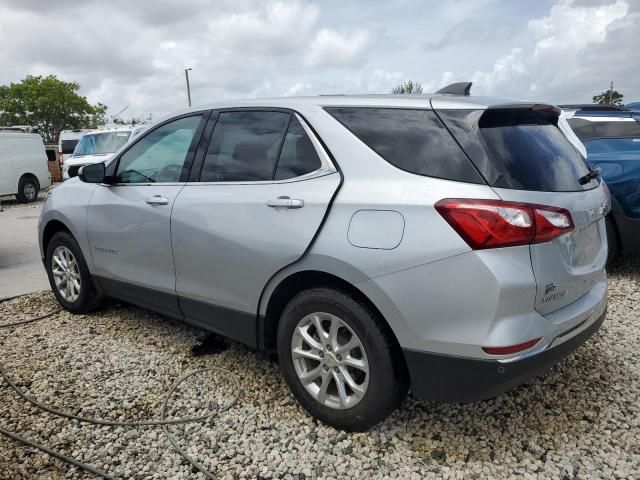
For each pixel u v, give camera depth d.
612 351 3.79
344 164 2.81
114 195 4.11
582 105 6.42
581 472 2.56
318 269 2.77
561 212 2.51
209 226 3.29
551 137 2.95
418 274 2.46
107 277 4.30
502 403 3.15
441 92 3.25
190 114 3.77
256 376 3.57
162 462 2.72
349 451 2.75
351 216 2.67
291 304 2.97
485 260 2.34
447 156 2.56
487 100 2.78
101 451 2.81
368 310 2.67
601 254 3.07
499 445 2.77
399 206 2.54
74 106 57.16
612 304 4.74
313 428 2.95
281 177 3.07
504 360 2.36
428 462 2.65
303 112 3.09
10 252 8.30
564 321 2.54
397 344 2.66
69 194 4.62
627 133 5.75
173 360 3.85
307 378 2.98
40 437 2.95
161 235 3.64
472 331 2.39
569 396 3.22
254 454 2.76
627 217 5.34
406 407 3.12
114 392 3.42
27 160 16.22
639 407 3.08
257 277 3.07
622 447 2.74
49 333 4.40
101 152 15.39
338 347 2.82
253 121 3.34
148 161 3.95
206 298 3.45
